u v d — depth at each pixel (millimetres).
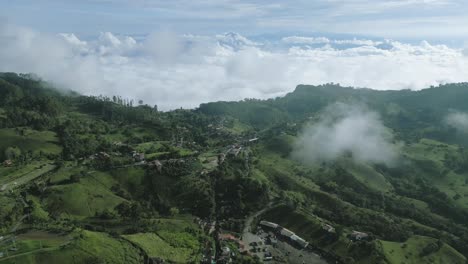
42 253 178000
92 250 188000
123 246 199750
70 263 177750
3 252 176125
